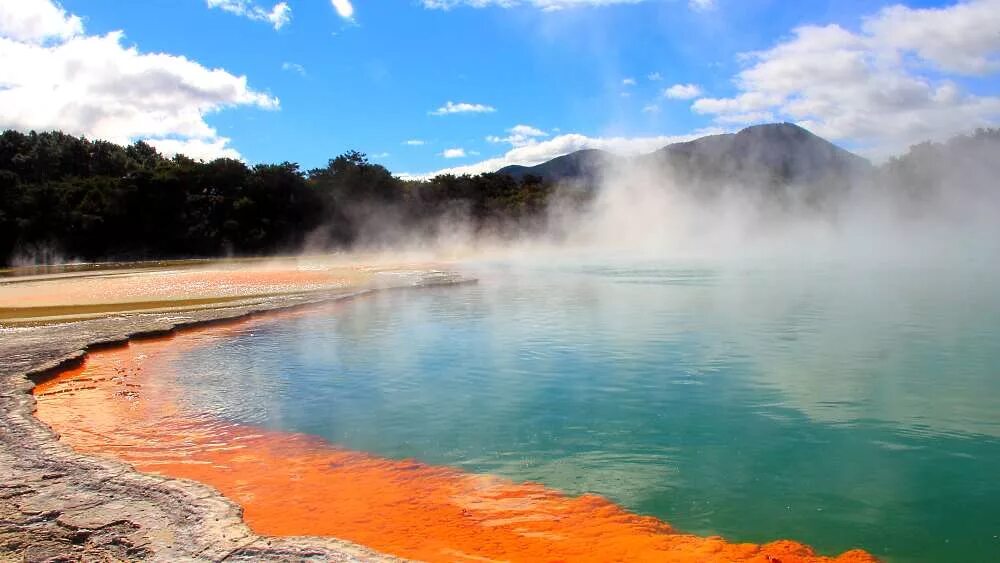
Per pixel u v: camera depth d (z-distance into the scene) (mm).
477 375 11180
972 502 6000
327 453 7648
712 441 7699
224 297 23438
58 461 6449
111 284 30688
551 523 5738
